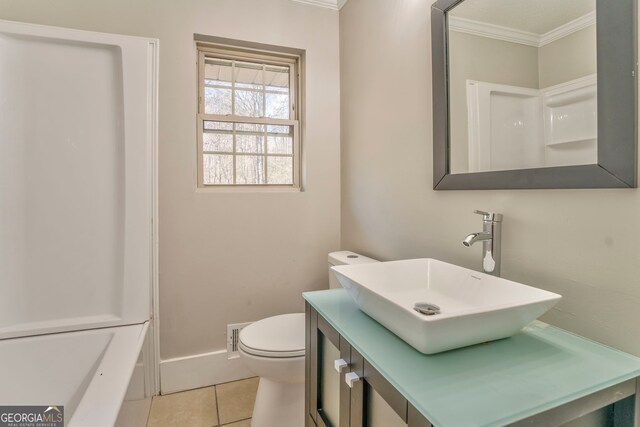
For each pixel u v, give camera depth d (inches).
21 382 56.3
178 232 73.5
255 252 80.1
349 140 82.3
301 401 60.4
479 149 45.1
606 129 31.0
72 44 61.7
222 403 70.3
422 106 56.4
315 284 85.7
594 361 29.3
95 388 43.9
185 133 73.5
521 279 40.3
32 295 60.2
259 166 84.5
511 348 31.8
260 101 85.3
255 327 64.5
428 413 22.6
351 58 80.6
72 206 62.2
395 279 45.0
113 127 64.2
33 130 59.9
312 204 85.1
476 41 45.3
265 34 79.7
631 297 30.0
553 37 35.8
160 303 72.6
